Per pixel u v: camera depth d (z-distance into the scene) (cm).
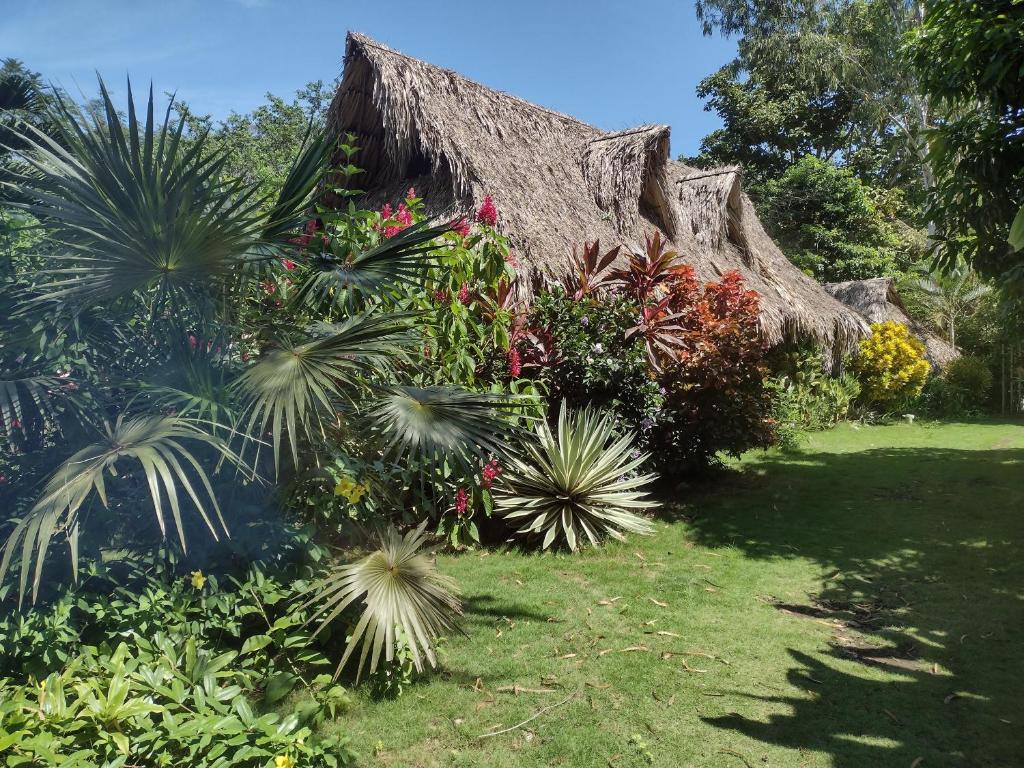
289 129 2484
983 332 1905
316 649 348
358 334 307
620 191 938
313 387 280
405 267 364
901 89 2303
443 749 289
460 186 736
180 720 247
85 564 284
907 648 389
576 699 330
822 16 2555
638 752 288
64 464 256
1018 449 1084
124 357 329
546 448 596
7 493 287
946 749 289
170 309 307
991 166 605
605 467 606
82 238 280
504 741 295
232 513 313
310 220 391
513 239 711
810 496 764
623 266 834
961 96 662
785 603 460
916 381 1560
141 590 299
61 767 209
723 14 2683
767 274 1200
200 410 282
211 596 303
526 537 593
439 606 339
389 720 308
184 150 289
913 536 609
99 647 282
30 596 272
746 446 769
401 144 760
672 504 731
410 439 307
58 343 299
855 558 552
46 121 383
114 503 301
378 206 798
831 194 2406
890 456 1023
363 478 344
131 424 283
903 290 2114
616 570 523
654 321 700
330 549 363
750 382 749
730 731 304
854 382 1467
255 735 251
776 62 2648
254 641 302
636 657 375
